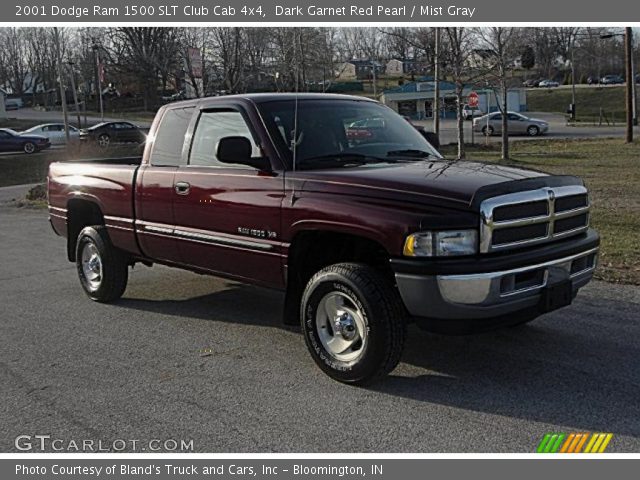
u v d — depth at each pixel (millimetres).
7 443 4133
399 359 4672
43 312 7008
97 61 61875
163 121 6445
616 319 6043
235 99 5770
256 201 5297
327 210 4773
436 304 4344
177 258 6242
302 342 5836
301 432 4148
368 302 4559
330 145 5492
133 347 5809
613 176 17406
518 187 4539
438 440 4008
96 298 7293
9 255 10531
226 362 5379
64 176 7566
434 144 6422
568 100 73188
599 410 4297
